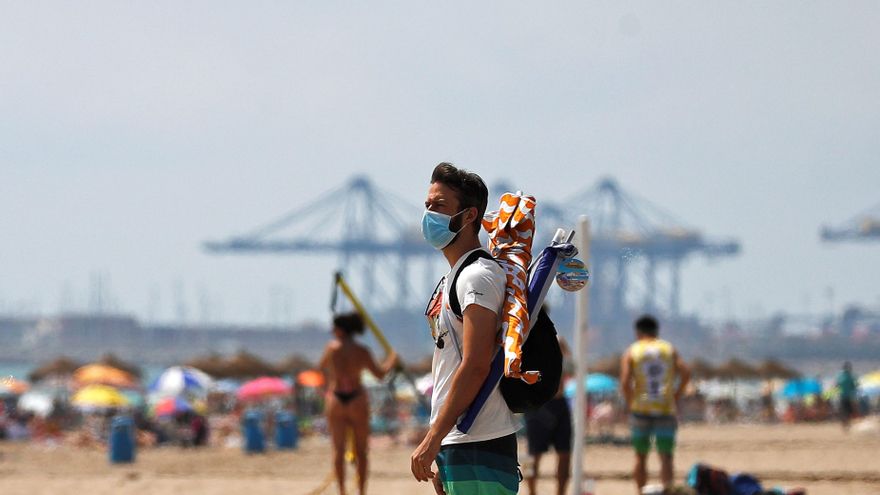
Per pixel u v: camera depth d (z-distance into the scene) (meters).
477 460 11.82
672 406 30.11
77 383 104.25
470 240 12.43
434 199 12.34
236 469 51.75
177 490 36.31
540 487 36.38
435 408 12.19
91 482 39.34
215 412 124.56
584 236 26.80
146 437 78.69
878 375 128.62
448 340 12.08
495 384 11.86
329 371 30.31
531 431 29.23
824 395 122.31
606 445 69.62
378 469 48.66
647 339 30.62
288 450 70.44
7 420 92.06
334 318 30.39
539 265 12.41
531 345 12.16
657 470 45.78
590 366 121.56
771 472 43.69
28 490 36.31
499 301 11.86
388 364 30.45
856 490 37.16
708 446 65.19
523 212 12.45
